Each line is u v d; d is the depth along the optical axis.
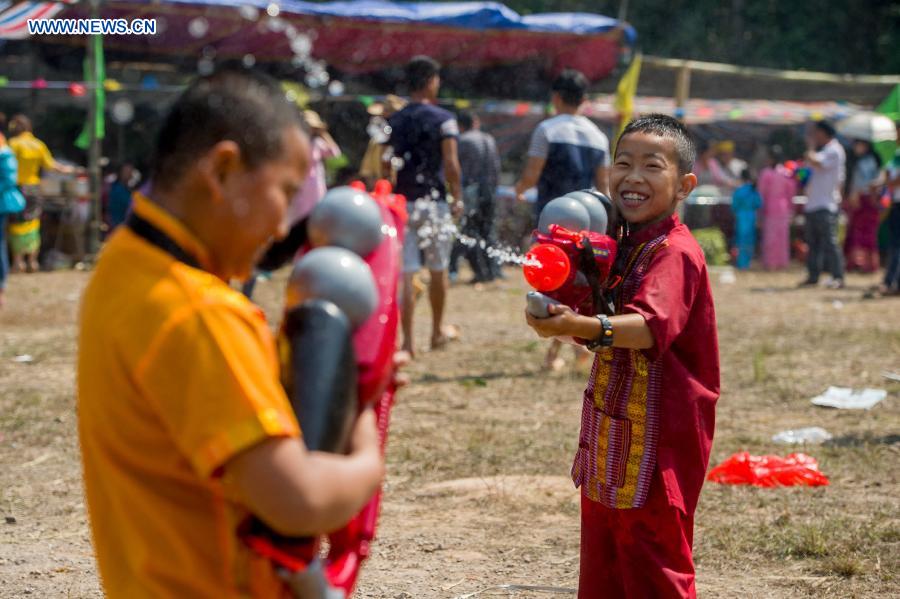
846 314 11.91
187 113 1.69
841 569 4.21
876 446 6.11
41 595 4.02
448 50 16.58
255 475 1.61
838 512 4.94
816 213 14.82
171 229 1.70
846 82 20.52
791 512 4.94
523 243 13.32
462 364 8.49
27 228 14.99
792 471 5.42
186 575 1.71
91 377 1.71
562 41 16.12
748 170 18.33
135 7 13.28
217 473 1.64
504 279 14.74
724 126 21.72
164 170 1.71
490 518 4.93
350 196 1.88
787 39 24.78
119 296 1.68
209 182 1.68
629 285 2.94
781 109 20.42
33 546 4.58
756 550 4.46
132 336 1.65
